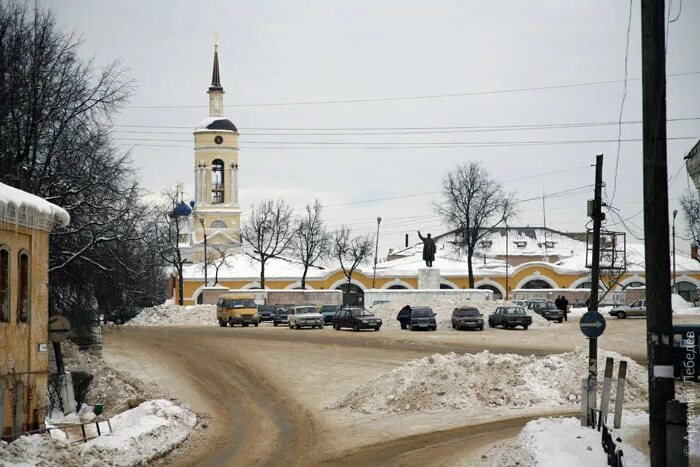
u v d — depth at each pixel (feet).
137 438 79.10
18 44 123.54
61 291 128.26
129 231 132.36
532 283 384.27
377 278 387.14
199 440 89.20
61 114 126.00
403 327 232.12
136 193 133.59
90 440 76.59
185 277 407.64
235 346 180.86
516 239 449.89
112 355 167.73
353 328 226.79
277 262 425.69
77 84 127.85
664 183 50.57
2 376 71.87
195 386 132.46
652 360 50.16
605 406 75.31
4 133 122.01
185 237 464.24
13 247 74.74
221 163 480.23
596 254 95.91
